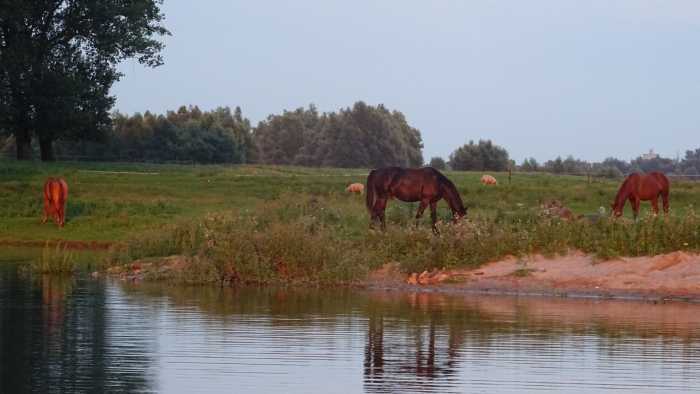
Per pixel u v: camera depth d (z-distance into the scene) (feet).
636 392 56.59
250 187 207.92
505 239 109.19
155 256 124.06
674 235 106.52
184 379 58.85
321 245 108.78
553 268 104.17
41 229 164.66
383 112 515.91
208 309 86.38
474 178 250.37
